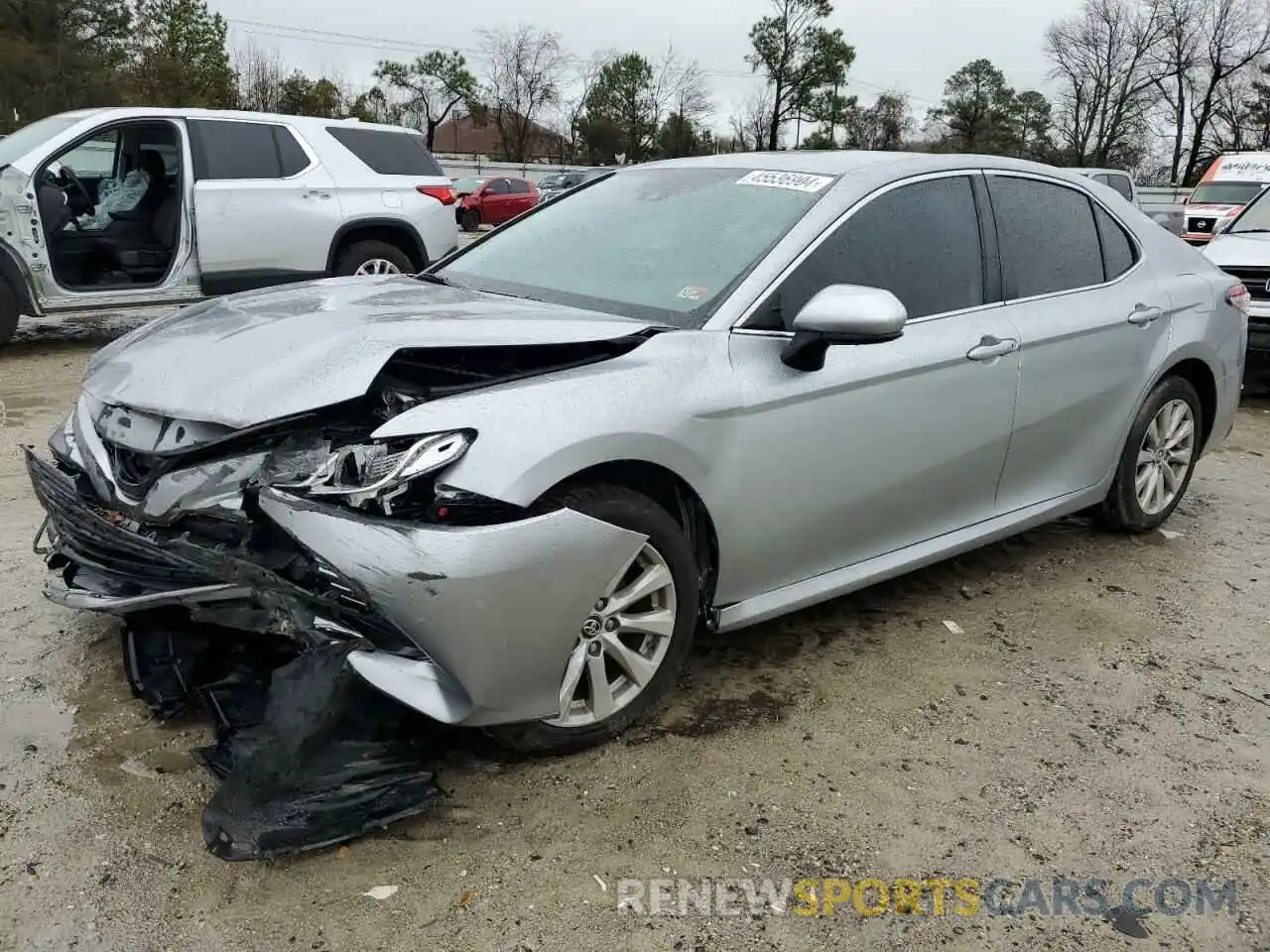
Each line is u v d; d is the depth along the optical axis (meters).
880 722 3.26
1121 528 4.89
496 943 2.29
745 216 3.59
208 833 2.42
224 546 2.68
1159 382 4.71
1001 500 4.10
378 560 2.47
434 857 2.55
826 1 65.69
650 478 3.01
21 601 3.75
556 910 2.39
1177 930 2.43
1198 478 6.07
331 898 2.39
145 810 2.66
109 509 2.91
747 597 3.34
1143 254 4.65
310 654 2.57
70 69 47.16
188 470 2.73
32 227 7.78
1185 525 5.21
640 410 2.85
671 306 3.29
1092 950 2.36
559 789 2.83
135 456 2.87
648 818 2.73
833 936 2.37
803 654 3.69
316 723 2.53
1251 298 8.40
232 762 2.62
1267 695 3.54
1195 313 4.75
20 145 8.10
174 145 8.59
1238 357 5.08
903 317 3.01
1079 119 64.94
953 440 3.73
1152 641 3.92
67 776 2.77
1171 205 34.94
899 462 3.56
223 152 8.48
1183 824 2.82
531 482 2.60
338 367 2.69
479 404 2.65
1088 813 2.85
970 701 3.42
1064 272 4.24
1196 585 4.45
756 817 2.76
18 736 2.94
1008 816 2.83
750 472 3.13
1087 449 4.41
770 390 3.13
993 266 3.93
